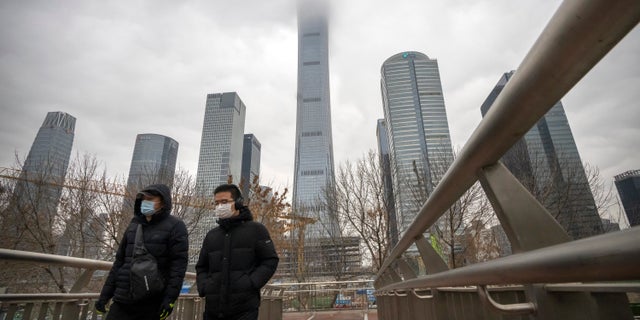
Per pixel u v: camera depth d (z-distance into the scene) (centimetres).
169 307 276
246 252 289
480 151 106
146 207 294
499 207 105
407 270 363
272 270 291
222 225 305
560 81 67
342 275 2064
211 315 276
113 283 295
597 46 56
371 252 1648
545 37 63
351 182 1694
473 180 128
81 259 337
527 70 70
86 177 1565
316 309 1284
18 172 1509
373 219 1619
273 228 2166
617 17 50
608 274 54
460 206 1238
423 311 337
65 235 1582
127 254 290
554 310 104
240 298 273
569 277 65
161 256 291
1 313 269
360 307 1252
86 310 346
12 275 1198
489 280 114
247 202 1927
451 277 164
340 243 2055
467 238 1300
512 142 95
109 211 1562
